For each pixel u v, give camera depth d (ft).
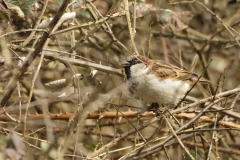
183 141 33.91
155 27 43.68
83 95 25.79
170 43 45.75
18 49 26.32
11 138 18.97
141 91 29.53
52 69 38.37
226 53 47.24
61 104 37.22
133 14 29.91
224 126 31.60
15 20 26.66
